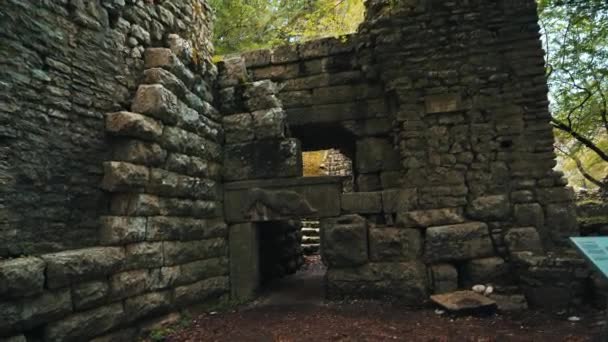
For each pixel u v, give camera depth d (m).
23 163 3.43
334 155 17.45
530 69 5.92
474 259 5.65
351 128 6.74
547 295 5.03
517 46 5.99
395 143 6.37
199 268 5.57
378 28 6.37
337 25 9.65
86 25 4.19
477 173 5.88
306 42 7.02
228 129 6.58
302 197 6.27
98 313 3.77
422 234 5.93
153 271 4.57
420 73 6.15
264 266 7.56
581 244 3.16
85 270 3.59
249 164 6.46
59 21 3.88
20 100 3.43
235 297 6.30
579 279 4.91
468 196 5.88
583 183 13.60
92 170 4.14
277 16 10.29
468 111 5.99
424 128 6.07
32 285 3.07
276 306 5.97
